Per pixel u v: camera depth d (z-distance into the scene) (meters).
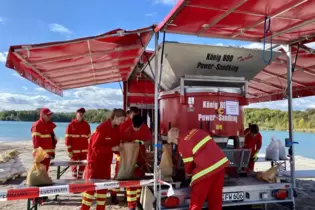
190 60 5.04
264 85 8.77
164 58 4.95
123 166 4.68
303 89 8.66
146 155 5.71
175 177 4.75
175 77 5.21
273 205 5.83
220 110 4.89
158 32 4.30
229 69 5.34
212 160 4.03
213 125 4.85
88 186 4.05
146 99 8.81
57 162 6.54
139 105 8.75
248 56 5.25
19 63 4.70
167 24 4.11
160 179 4.27
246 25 4.29
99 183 4.12
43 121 6.35
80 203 6.29
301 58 5.79
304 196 6.95
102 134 4.62
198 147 4.07
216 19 4.00
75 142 7.54
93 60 5.59
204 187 3.97
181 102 4.85
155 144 4.23
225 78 5.33
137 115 5.43
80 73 6.84
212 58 5.11
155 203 4.18
